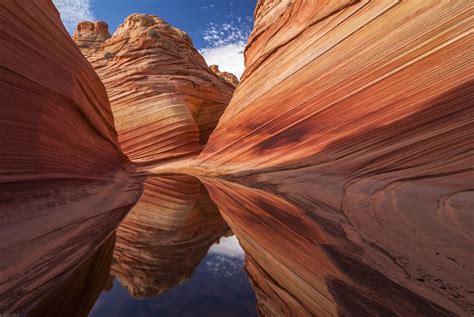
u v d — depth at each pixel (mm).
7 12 6570
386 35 10672
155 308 3527
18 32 6934
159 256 5332
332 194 7094
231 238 5551
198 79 32562
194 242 6215
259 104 17297
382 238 4090
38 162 6320
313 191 7773
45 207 5281
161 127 25734
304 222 5500
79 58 12203
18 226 4168
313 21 15383
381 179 6926
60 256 3893
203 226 7250
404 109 8609
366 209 5512
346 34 12648
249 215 6660
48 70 8258
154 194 11211
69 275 3537
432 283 2789
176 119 26359
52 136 7523
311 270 3410
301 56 15367
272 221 5855
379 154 8070
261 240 4758
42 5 9273
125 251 5180
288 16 18375
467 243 3518
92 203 7141
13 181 5109
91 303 3365
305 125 12508
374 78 10328
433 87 8180
